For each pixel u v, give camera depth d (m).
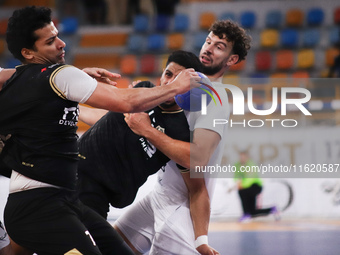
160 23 24.56
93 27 25.16
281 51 22.94
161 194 6.18
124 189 5.80
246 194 12.51
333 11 24.00
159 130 5.81
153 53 23.83
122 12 25.48
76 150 5.02
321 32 23.66
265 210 12.55
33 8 4.96
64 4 25.91
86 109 6.98
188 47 23.56
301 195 12.66
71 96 4.71
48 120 4.73
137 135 5.77
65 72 4.68
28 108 4.69
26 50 4.97
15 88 4.77
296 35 23.45
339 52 22.69
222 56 6.62
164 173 6.13
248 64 22.66
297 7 24.25
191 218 6.01
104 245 5.34
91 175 5.74
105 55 24.06
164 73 5.82
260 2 24.42
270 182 12.59
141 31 24.67
